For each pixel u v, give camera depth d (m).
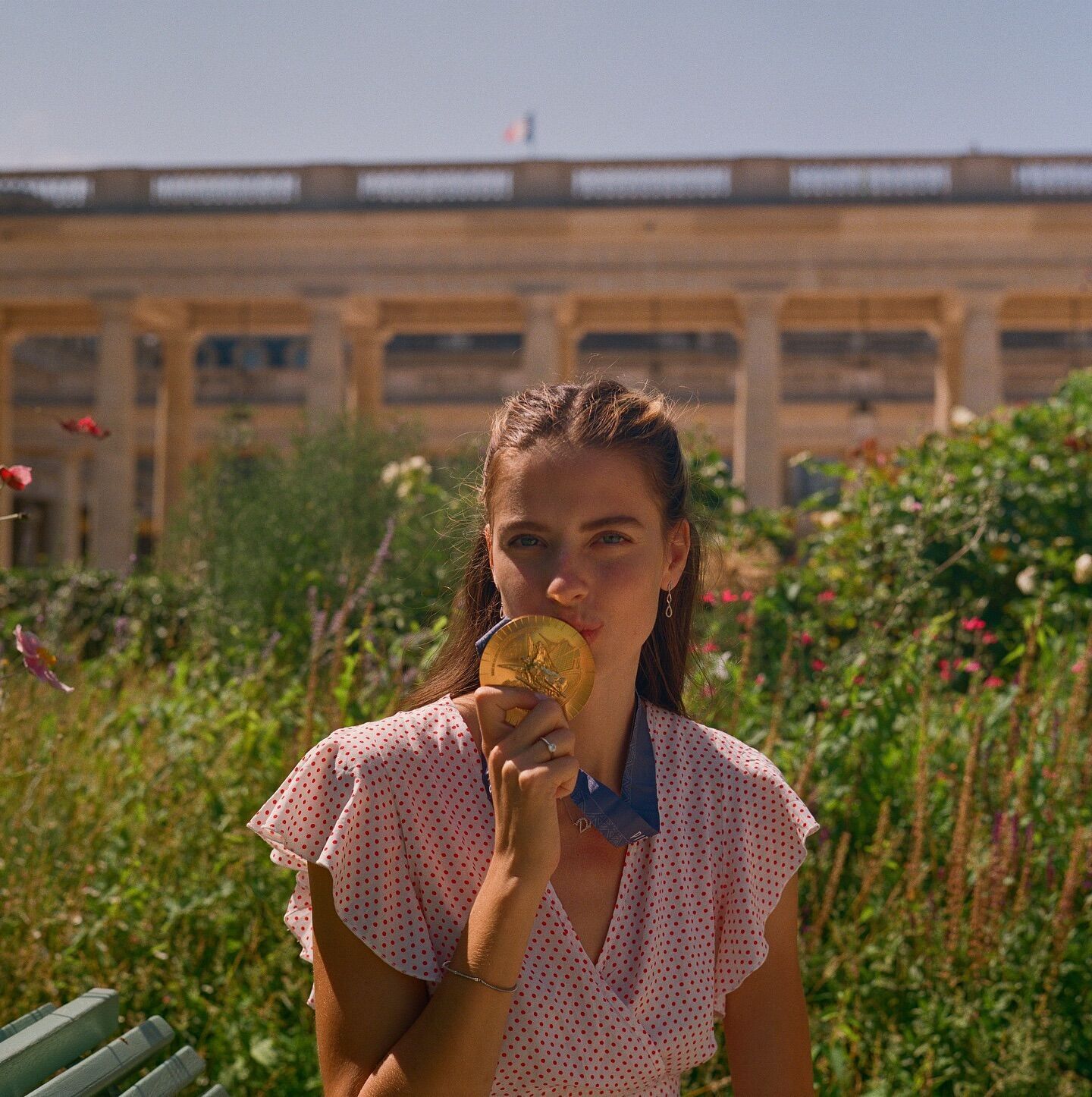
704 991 1.82
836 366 38.22
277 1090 3.47
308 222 29.27
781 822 1.98
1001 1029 3.54
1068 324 30.17
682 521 1.95
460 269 29.12
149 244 29.62
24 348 39.66
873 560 7.38
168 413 31.27
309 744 4.32
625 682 1.86
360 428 10.30
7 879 3.77
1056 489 7.53
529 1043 1.67
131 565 10.26
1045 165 28.56
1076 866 3.62
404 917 1.67
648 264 28.83
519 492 1.77
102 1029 2.08
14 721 4.43
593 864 1.81
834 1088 3.38
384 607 7.93
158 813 4.29
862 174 28.88
